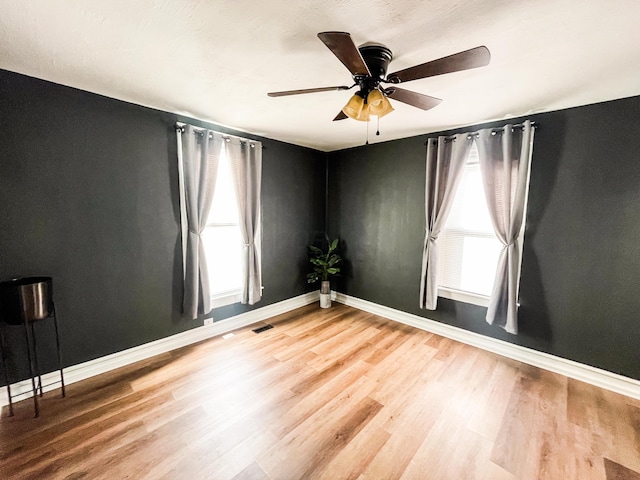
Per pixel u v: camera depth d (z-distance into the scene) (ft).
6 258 6.54
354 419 6.30
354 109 5.27
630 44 4.85
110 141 7.80
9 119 6.38
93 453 5.34
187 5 4.07
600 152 7.47
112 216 7.98
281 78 6.40
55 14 4.26
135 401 6.81
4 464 5.09
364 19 4.33
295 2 3.98
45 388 7.15
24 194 6.67
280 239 12.69
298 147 13.05
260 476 4.94
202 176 9.33
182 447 5.51
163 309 9.14
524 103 7.63
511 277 8.54
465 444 5.66
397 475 4.99
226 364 8.49
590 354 7.82
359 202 13.21
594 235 7.65
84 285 7.63
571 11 4.05
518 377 8.00
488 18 4.27
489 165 8.92
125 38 4.91
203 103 8.00
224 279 10.82
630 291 7.24
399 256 11.88
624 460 5.32
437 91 6.93
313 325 11.50
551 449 5.57
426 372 8.19
